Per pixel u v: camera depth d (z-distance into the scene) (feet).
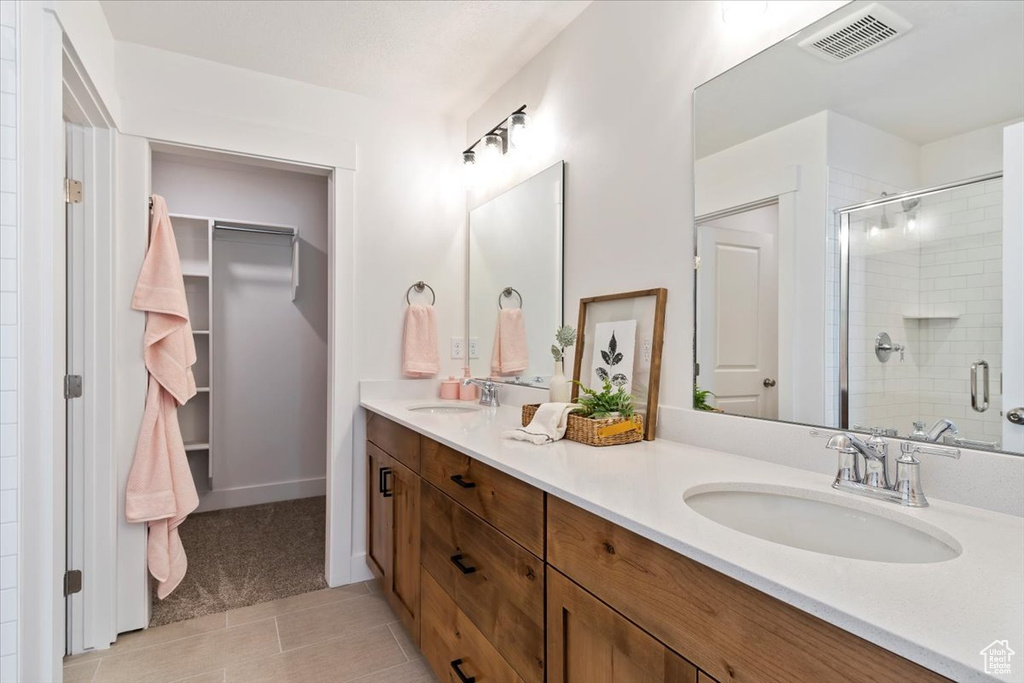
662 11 5.12
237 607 7.20
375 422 7.63
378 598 7.52
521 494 3.82
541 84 7.02
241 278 11.66
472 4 6.08
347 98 8.18
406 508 6.23
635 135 5.43
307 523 10.53
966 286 2.99
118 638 6.39
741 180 4.32
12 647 3.72
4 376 3.73
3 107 3.72
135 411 6.63
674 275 4.95
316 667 5.83
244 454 11.73
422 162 8.79
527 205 7.29
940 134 3.12
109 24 6.36
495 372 8.08
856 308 3.52
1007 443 2.83
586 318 6.09
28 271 3.89
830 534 3.14
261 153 7.47
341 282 8.07
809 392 3.80
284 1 6.01
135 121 6.68
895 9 3.38
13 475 3.74
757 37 4.23
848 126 3.59
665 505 2.92
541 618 3.56
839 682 1.82
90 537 6.14
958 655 1.50
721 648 2.26
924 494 3.11
